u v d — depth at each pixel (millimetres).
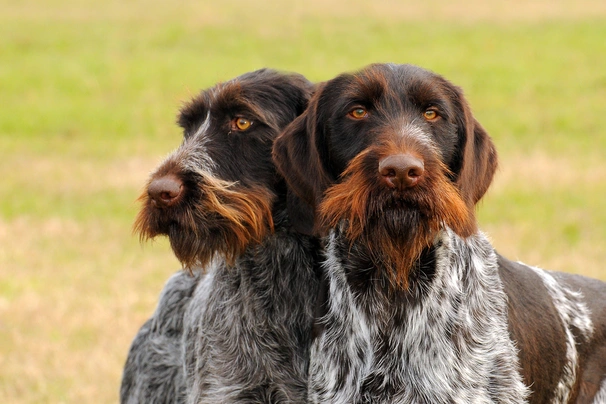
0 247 19797
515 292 9586
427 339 8594
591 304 10281
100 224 21703
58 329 15359
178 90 40500
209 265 9859
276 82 9977
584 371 10008
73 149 30859
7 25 57750
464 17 60344
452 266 8758
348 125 8477
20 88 41469
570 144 30391
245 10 65062
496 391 8656
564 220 21297
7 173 27125
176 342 11211
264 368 9586
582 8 63156
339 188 8195
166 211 9148
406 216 7914
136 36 54312
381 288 8641
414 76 8586
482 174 8734
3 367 13969
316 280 9695
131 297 16750
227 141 9586
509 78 42156
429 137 8273
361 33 54562
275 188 9695
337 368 8836
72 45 51562
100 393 13211
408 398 8602
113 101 38969
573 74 42844
